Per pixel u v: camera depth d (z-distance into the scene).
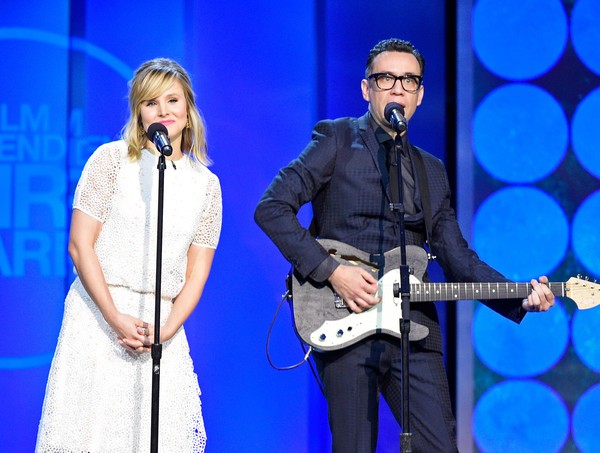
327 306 11.55
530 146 17.00
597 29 17.14
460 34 17.02
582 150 17.05
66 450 10.77
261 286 16.86
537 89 17.05
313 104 17.05
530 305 11.68
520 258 16.89
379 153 11.90
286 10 17.06
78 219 11.15
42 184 16.56
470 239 16.86
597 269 16.95
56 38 16.69
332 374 11.56
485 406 16.70
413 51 12.12
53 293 16.50
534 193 16.97
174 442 11.23
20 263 16.45
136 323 10.86
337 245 11.61
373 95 12.01
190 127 11.76
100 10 16.75
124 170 11.29
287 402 16.84
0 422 16.28
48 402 10.92
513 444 16.69
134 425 11.03
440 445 11.28
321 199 12.06
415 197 12.00
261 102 16.97
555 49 17.09
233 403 16.73
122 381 11.02
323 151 11.84
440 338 11.88
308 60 17.06
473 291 11.60
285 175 11.84
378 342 11.53
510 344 16.78
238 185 16.88
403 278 10.64
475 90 16.98
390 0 17.09
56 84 16.66
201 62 16.89
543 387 16.78
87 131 16.66
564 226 16.97
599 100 17.11
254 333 16.83
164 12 16.88
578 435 16.77
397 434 16.78
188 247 11.67
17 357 16.36
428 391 11.47
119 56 16.77
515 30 17.09
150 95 11.30
